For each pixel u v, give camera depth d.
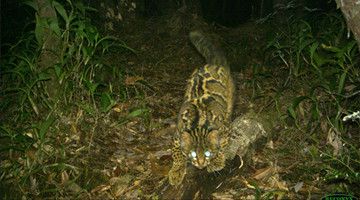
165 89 2.26
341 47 1.93
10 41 2.56
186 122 1.32
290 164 1.50
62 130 1.59
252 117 1.65
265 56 2.55
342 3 0.85
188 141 1.26
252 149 1.54
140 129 1.78
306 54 2.11
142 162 1.55
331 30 2.17
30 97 1.57
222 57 1.65
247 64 2.57
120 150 1.61
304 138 1.63
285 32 2.35
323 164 1.40
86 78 1.75
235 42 2.89
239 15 4.41
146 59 2.67
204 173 1.35
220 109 1.40
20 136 1.42
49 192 1.37
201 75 1.51
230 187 1.40
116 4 2.98
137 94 2.02
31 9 3.04
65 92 1.71
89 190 1.40
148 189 1.38
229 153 1.45
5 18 2.84
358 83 1.69
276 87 2.13
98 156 1.55
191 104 1.37
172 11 3.23
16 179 1.35
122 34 2.88
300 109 1.77
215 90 1.47
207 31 3.06
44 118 1.64
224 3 4.42
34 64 1.64
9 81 1.93
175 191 1.28
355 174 1.21
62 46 1.62
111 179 1.42
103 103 1.69
